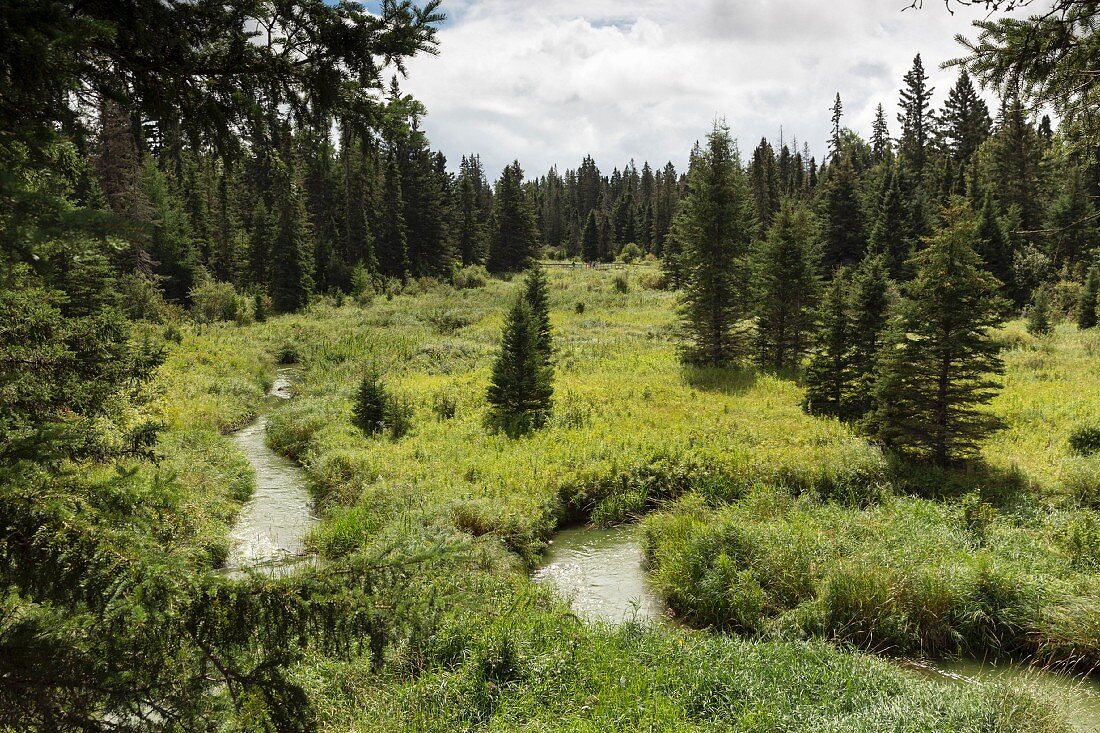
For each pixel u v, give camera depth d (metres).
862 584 10.38
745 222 34.16
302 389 29.95
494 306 55.72
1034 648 9.55
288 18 3.61
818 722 7.38
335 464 17.62
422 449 18.52
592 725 7.07
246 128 3.97
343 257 66.88
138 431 3.94
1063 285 42.09
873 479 15.97
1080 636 9.18
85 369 3.62
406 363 34.34
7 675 2.89
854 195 62.44
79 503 3.27
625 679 7.96
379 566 3.62
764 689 7.96
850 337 21.86
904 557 11.19
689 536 12.48
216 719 3.34
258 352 37.25
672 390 25.95
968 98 79.12
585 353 34.91
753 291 34.22
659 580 11.92
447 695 7.46
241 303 48.00
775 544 11.76
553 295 60.12
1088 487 14.55
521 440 19.47
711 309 32.91
